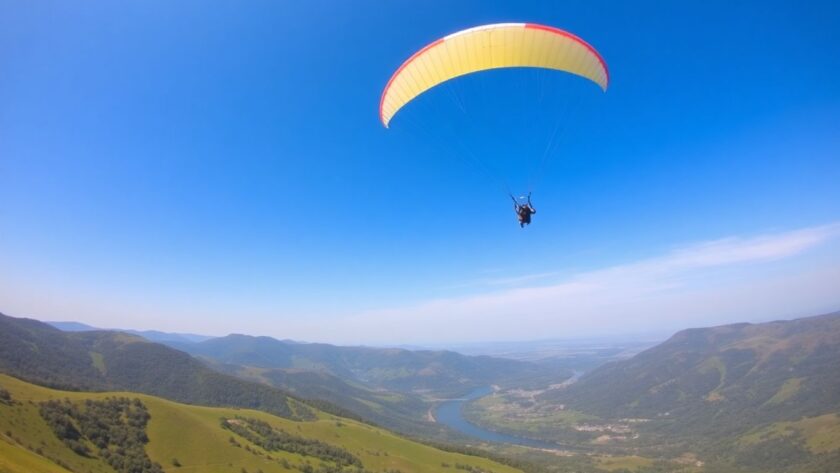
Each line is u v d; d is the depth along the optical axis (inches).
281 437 5777.6
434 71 977.5
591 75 992.2
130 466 4005.9
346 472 5098.4
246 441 5280.5
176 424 5054.1
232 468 4498.0
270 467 4709.6
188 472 4274.1
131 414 4923.7
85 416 4515.3
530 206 1178.6
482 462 6850.4
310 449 5625.0
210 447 4817.9
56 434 4001.0
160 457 4419.3
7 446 2947.8
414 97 1048.2
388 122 1179.9
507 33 918.4
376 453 6215.6
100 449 4141.2
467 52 939.3
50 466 2965.1
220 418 5846.5
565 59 944.3
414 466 5974.4
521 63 938.7
